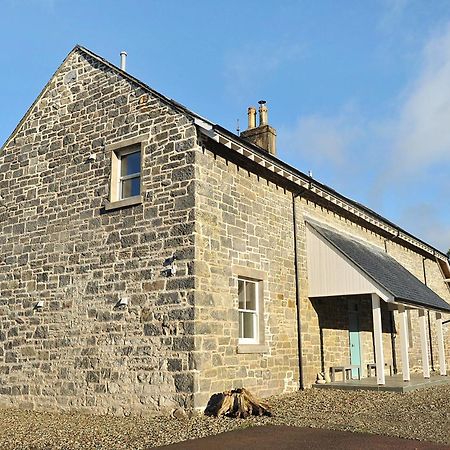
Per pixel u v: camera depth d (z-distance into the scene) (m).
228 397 9.73
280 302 12.81
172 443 7.53
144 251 10.88
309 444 7.24
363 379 15.20
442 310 16.73
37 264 12.70
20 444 7.82
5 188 13.95
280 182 13.66
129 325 10.73
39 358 12.04
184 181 10.66
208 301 10.30
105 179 11.94
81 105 12.95
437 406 10.63
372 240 19.31
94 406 10.86
